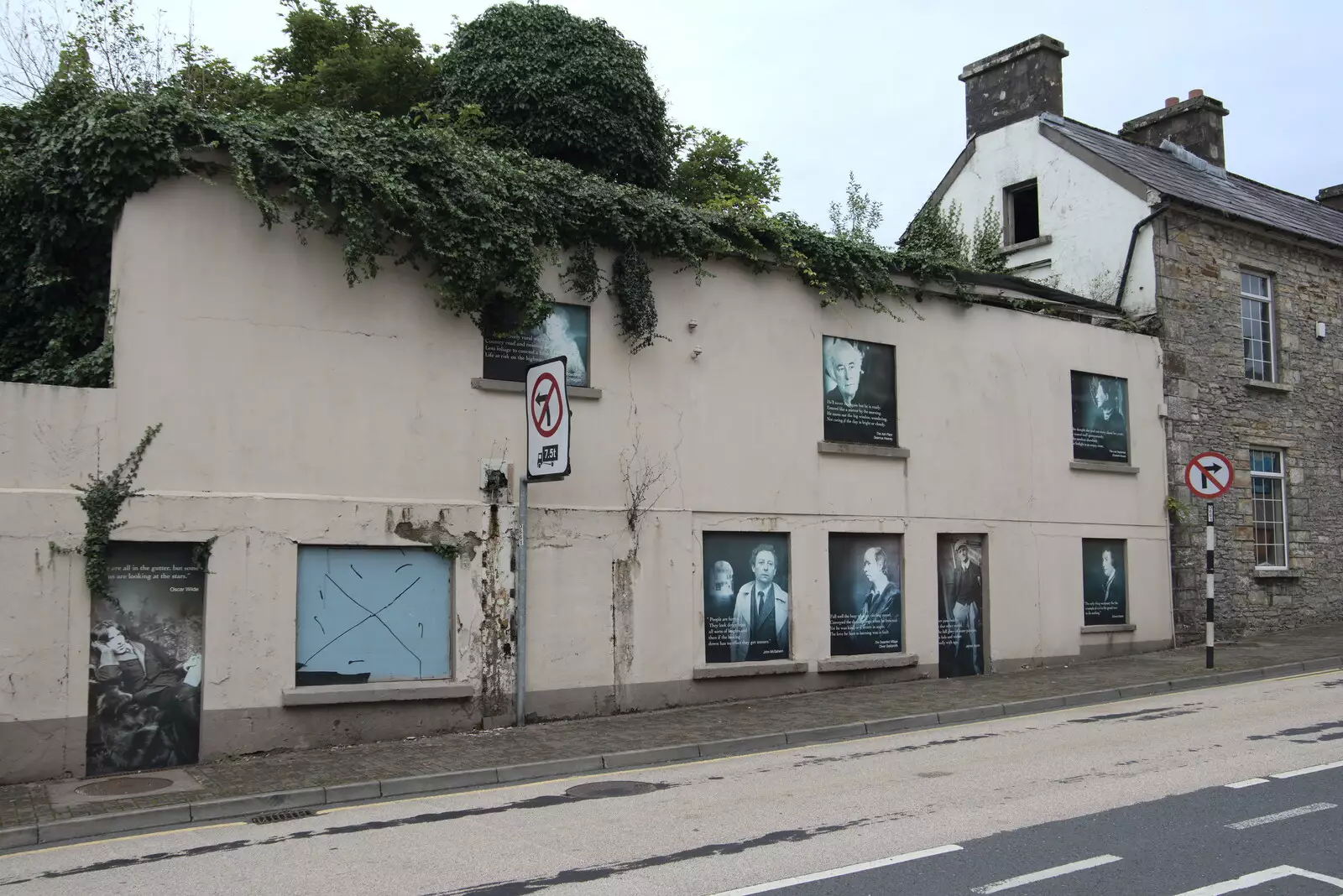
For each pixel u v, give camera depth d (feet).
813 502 48.78
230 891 21.30
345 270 38.34
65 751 32.24
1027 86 72.43
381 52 67.36
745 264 47.93
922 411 53.01
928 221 75.15
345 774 31.86
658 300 45.37
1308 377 70.59
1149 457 61.82
